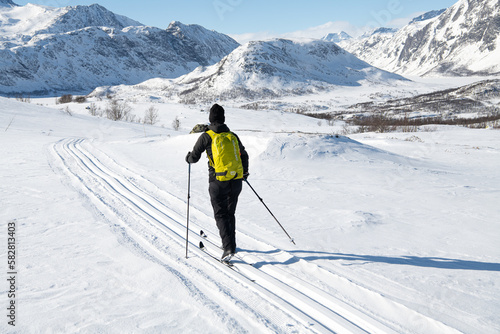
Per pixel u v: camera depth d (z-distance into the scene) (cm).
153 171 952
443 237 495
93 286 320
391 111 14512
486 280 358
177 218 554
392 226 541
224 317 279
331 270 379
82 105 8144
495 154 2012
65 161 1065
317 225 539
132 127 3722
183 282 337
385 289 338
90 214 552
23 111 3584
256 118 8438
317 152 1198
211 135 408
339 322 286
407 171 1068
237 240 473
